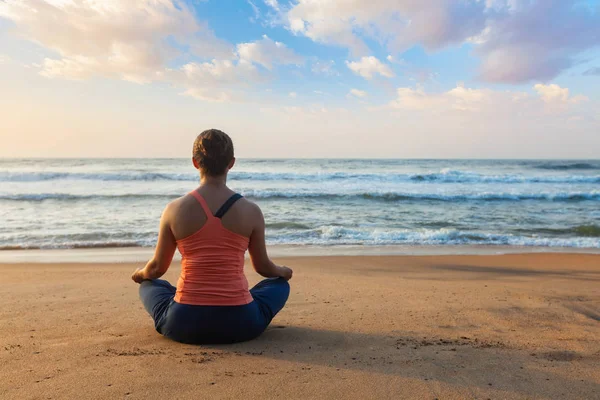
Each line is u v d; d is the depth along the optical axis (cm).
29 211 1413
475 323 347
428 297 458
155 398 181
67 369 216
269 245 958
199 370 217
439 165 5044
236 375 211
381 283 557
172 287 294
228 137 259
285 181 2611
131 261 765
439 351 263
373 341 284
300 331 308
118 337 284
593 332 321
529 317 371
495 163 5678
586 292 501
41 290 485
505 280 607
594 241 1022
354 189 2152
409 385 203
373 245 966
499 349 270
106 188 2081
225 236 252
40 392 186
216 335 260
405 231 1098
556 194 1898
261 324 275
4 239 977
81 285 520
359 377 212
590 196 1909
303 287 517
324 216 1394
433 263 764
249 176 2739
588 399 192
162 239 260
